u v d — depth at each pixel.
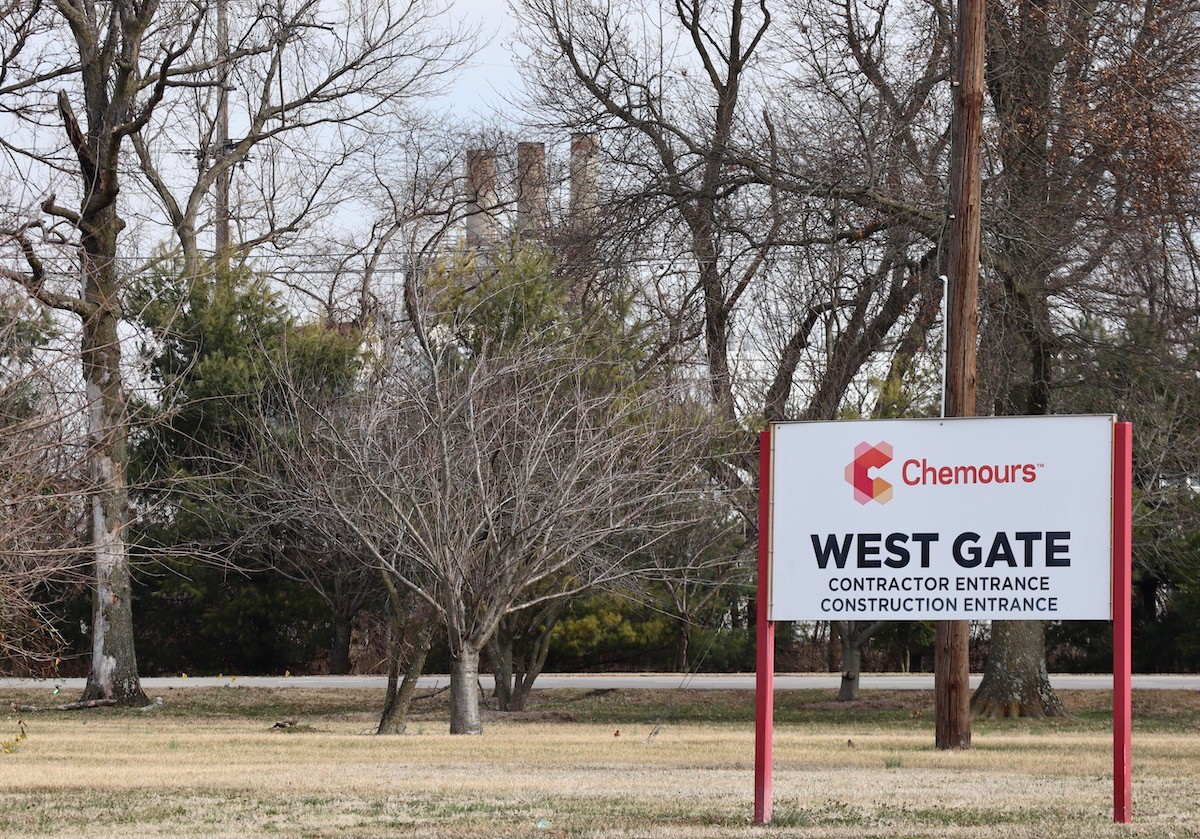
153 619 117.31
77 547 45.66
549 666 117.06
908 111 76.62
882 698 91.44
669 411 67.88
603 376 70.06
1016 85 73.31
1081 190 71.38
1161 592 117.56
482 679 102.62
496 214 126.94
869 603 27.03
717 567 79.44
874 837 25.88
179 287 99.44
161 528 104.69
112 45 85.81
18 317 36.19
